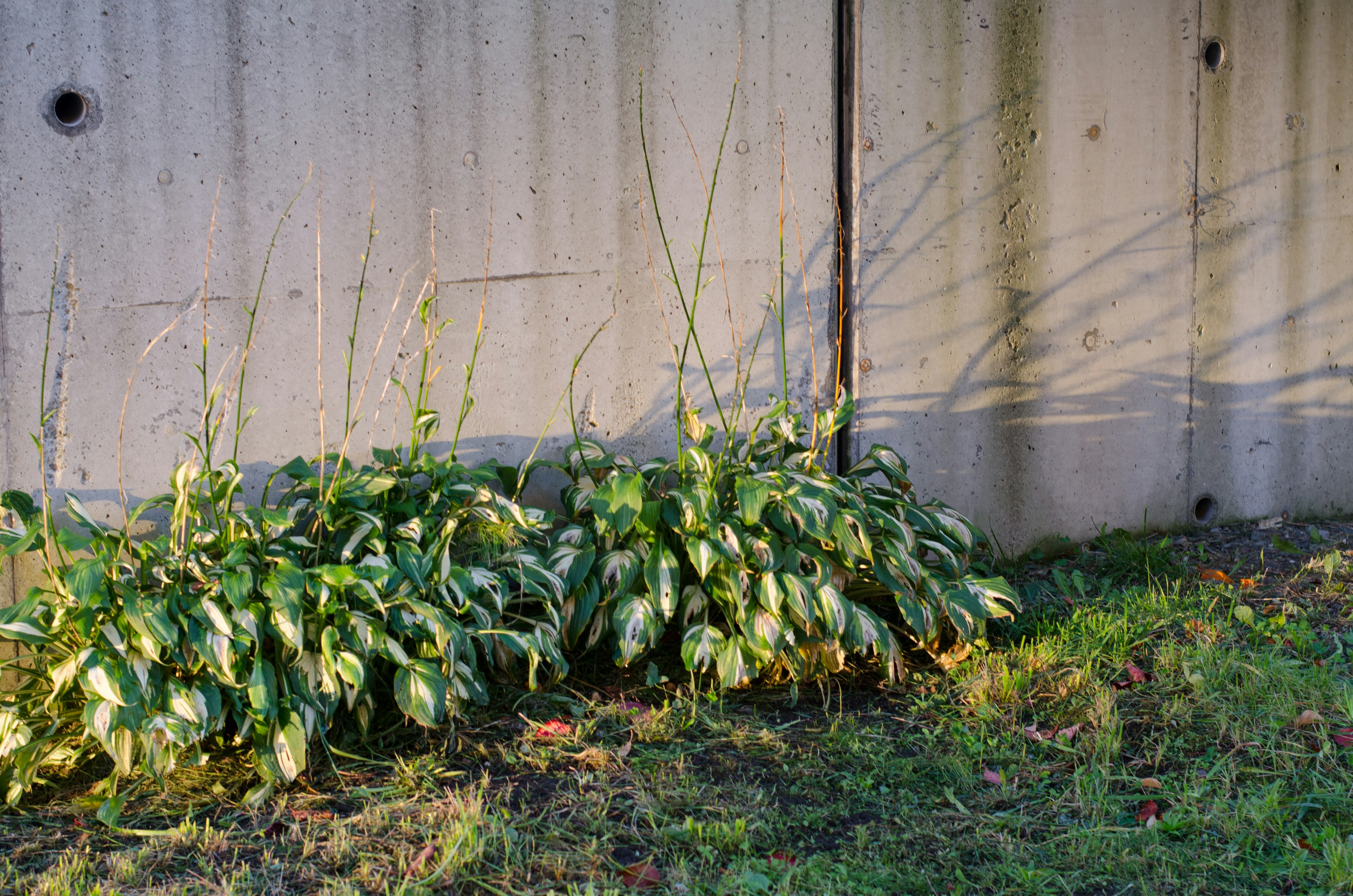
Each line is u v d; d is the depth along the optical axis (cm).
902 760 271
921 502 416
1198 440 463
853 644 313
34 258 307
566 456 362
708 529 314
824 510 311
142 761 255
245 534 287
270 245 330
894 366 405
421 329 349
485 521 312
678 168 372
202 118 321
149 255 319
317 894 213
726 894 212
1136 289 443
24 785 252
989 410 422
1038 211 421
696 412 360
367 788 258
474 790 251
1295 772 256
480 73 348
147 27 313
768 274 385
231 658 254
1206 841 232
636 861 225
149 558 271
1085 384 438
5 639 287
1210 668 305
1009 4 407
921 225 404
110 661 248
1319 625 350
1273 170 464
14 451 308
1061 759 272
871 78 390
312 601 280
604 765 269
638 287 373
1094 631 340
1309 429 487
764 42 377
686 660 306
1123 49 429
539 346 363
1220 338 462
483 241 354
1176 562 418
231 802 255
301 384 338
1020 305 423
